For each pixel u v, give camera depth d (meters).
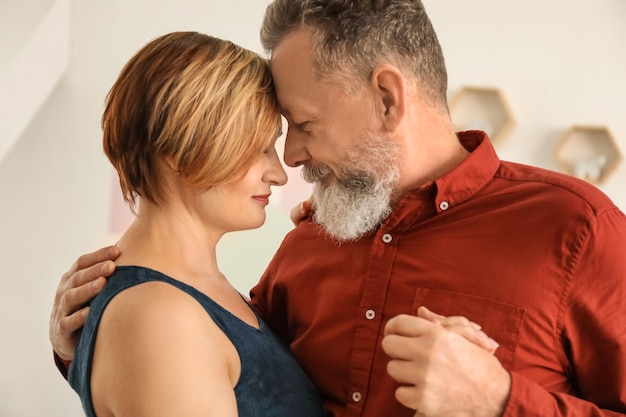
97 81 3.32
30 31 2.92
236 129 1.20
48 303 3.38
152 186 1.22
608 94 3.17
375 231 1.44
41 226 3.36
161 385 1.05
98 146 3.34
